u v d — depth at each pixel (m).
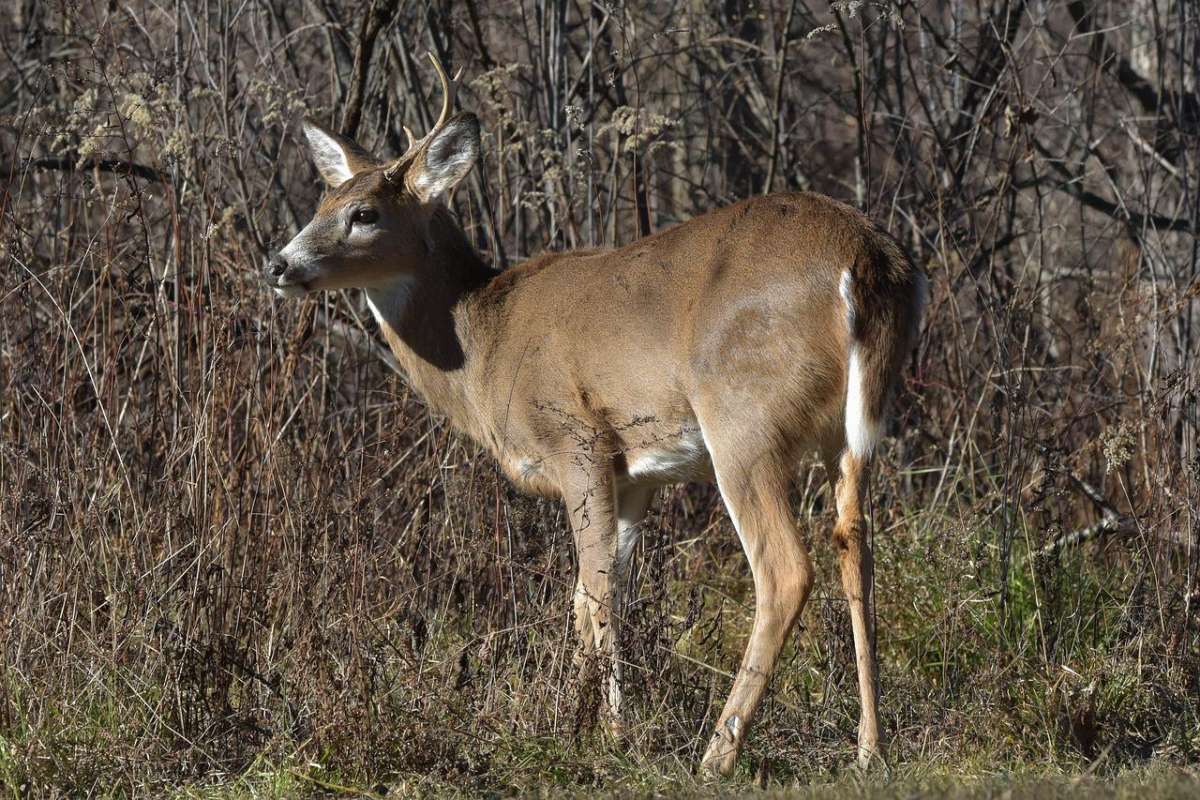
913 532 12.12
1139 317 13.30
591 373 9.96
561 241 14.44
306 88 14.83
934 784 7.46
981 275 14.73
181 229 12.45
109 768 8.64
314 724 8.89
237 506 10.49
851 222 9.10
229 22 14.12
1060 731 9.07
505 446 10.59
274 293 11.80
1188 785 6.94
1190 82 16.88
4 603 9.68
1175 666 9.88
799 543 8.97
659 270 9.71
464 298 10.79
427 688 9.11
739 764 8.76
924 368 14.09
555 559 10.75
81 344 10.93
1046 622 10.61
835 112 21.47
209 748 8.95
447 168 10.87
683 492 12.95
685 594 11.79
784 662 10.51
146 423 11.42
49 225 13.23
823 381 8.91
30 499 10.02
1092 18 17.58
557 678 9.30
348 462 11.12
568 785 8.37
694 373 9.30
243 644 9.91
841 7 13.00
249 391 11.05
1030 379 13.44
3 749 8.67
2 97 17.72
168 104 12.02
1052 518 11.82
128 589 9.73
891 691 9.99
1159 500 10.88
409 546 11.27
